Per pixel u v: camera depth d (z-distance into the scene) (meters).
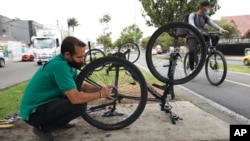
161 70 4.43
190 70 5.14
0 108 5.14
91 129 3.82
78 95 3.19
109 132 3.69
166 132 3.65
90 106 4.38
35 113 3.22
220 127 3.82
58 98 3.32
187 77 4.37
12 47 45.53
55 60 3.22
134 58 8.65
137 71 3.71
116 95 3.90
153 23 19.06
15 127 3.95
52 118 3.25
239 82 8.50
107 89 3.43
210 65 7.86
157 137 3.48
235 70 12.55
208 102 5.65
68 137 3.54
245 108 5.21
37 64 25.92
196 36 4.30
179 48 5.21
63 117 3.32
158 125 3.92
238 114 4.76
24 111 3.25
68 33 33.94
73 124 3.91
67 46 3.19
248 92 6.82
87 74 3.62
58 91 3.27
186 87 7.70
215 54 7.65
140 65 16.11
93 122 3.71
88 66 3.61
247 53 28.66
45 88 3.22
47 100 3.24
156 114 4.46
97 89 3.75
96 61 3.62
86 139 3.46
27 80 10.66
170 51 5.04
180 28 4.25
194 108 4.82
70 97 3.14
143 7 18.89
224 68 7.44
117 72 4.27
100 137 3.52
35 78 3.26
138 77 3.72
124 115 4.25
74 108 3.27
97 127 3.72
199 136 3.49
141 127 3.85
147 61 4.27
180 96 5.93
